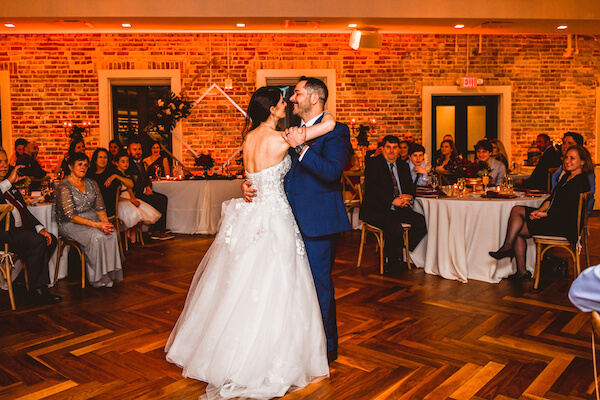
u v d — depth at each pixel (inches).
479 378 108.8
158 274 198.2
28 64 327.3
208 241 263.0
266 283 105.1
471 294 169.0
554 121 357.7
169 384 107.4
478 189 215.8
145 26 299.1
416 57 346.0
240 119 339.0
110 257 179.9
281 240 108.0
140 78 334.0
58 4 268.8
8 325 142.9
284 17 277.6
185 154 338.3
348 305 158.7
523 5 285.6
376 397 101.5
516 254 184.4
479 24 300.0
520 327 138.3
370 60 344.2
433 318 146.0
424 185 232.2
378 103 346.6
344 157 111.0
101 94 330.3
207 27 306.5
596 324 61.1
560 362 116.3
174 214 284.4
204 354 106.7
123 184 243.3
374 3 279.9
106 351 124.6
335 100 344.5
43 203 187.9
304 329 107.0
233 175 296.2
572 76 355.9
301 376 105.2
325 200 112.4
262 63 337.7
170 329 139.3
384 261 200.5
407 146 263.0
